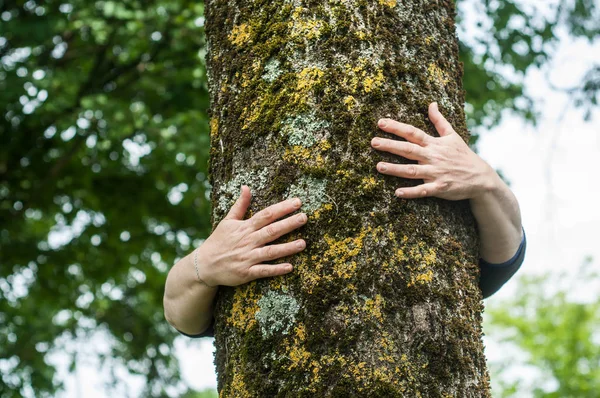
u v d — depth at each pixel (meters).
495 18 5.57
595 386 15.28
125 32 5.96
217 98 1.88
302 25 1.73
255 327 1.63
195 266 1.76
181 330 2.02
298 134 1.67
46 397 8.51
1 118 6.02
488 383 1.67
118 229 6.85
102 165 6.57
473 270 1.73
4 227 6.64
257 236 1.64
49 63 6.38
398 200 1.62
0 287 7.27
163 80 6.35
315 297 1.57
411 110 1.71
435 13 1.87
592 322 16.09
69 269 7.35
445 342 1.56
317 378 1.52
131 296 8.88
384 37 1.72
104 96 5.66
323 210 1.61
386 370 1.50
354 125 1.65
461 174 1.67
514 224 1.87
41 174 6.47
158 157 6.18
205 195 6.54
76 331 10.09
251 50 1.79
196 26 5.76
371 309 1.54
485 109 6.34
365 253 1.57
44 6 6.02
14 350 8.43
